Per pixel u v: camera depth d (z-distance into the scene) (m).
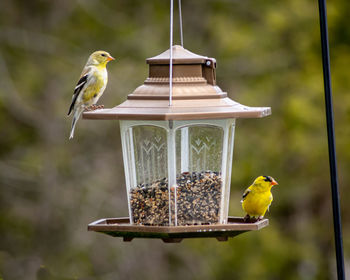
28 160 16.89
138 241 15.93
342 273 5.17
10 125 17.42
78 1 17.81
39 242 15.80
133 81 16.67
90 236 15.70
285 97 19.00
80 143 16.41
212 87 5.98
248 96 18.45
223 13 19.28
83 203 15.88
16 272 14.45
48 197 16.00
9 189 16.66
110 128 16.33
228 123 6.00
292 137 18.61
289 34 19.33
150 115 5.43
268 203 7.40
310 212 19.97
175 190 5.92
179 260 16.92
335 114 19.22
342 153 19.22
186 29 18.69
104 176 16.17
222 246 18.06
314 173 19.12
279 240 19.08
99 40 17.98
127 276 15.69
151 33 18.12
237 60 18.64
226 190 6.10
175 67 5.98
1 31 17.48
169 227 5.50
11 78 17.47
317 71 19.23
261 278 18.36
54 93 17.05
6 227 16.45
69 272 14.82
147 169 6.02
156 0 18.89
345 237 19.83
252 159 18.53
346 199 19.56
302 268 19.23
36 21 17.91
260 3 19.39
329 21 19.23
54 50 17.62
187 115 5.40
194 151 5.94
